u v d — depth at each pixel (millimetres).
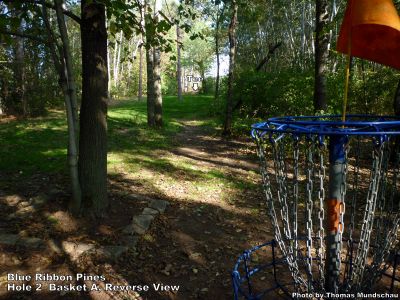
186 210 5535
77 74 20578
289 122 2150
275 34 29594
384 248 2244
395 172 2191
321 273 2129
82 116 4746
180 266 4004
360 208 5461
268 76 14609
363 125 1913
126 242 4316
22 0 4383
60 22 4242
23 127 11570
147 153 9445
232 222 5223
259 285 3680
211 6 18703
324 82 9594
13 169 6914
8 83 15016
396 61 2189
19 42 14164
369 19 1867
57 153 8305
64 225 4555
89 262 3875
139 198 5672
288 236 2215
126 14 5141
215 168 8383
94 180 4766
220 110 17844
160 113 14000
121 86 39656
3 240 4070
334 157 2092
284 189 2188
